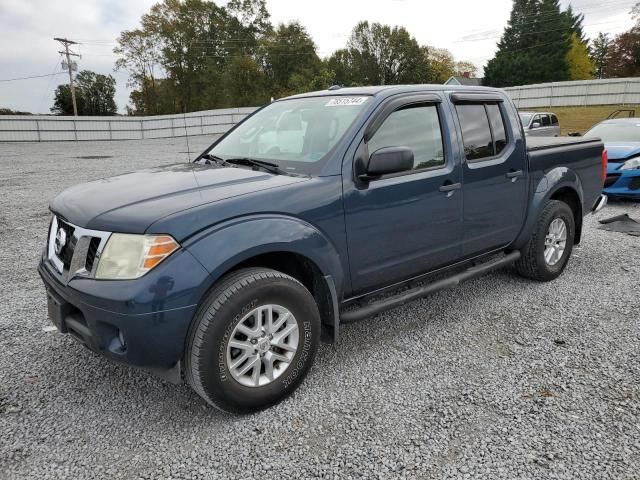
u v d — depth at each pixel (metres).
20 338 3.63
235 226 2.50
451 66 85.31
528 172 4.29
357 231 3.02
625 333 3.63
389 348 3.46
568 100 41.88
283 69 68.31
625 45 62.97
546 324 3.82
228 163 3.43
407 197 3.25
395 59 75.69
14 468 2.28
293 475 2.22
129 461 2.33
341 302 3.11
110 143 32.94
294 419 2.64
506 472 2.21
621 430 2.50
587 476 2.18
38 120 34.88
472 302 4.29
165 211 2.43
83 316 2.61
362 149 3.05
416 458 2.32
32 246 6.30
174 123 39.03
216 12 69.44
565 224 4.76
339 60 76.56
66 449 2.41
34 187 11.52
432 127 3.52
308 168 2.99
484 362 3.24
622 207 8.41
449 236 3.62
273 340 2.69
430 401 2.79
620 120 9.97
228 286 2.49
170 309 2.30
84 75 81.88
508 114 4.15
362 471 2.24
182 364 2.55
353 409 2.73
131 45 66.75
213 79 65.88
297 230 2.69
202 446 2.43
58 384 3.02
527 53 70.62
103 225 2.45
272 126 3.65
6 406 2.77
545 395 2.83
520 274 4.77
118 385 3.01
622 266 5.23
